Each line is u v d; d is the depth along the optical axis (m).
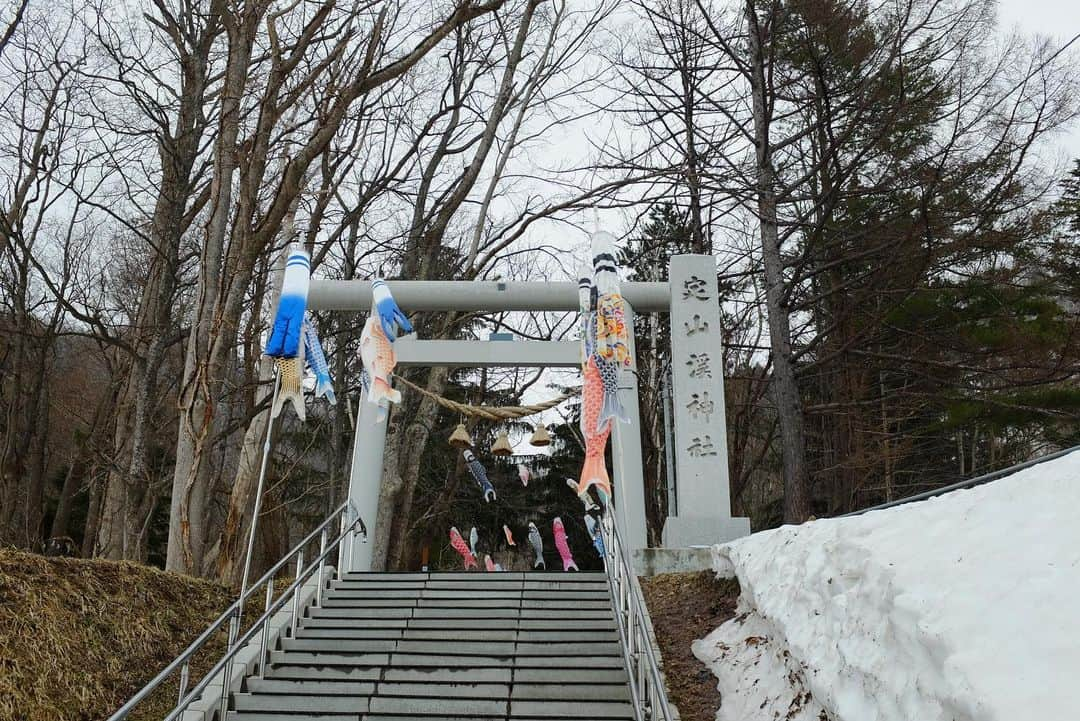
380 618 10.45
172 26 19.80
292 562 27.28
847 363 19.11
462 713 8.02
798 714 7.15
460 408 13.59
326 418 26.77
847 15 17.66
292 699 8.23
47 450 28.27
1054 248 16.75
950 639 5.19
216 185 13.97
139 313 21.44
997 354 15.94
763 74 18.34
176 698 8.98
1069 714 4.25
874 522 7.35
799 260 16.84
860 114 16.69
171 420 20.97
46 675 8.16
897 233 16.83
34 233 21.41
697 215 21.97
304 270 9.94
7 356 23.39
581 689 8.34
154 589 10.62
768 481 29.59
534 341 14.99
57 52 21.45
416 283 15.12
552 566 32.84
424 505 28.62
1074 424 17.67
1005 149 16.02
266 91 13.84
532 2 20.91
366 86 13.91
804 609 7.71
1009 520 5.93
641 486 14.09
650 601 11.34
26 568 9.15
